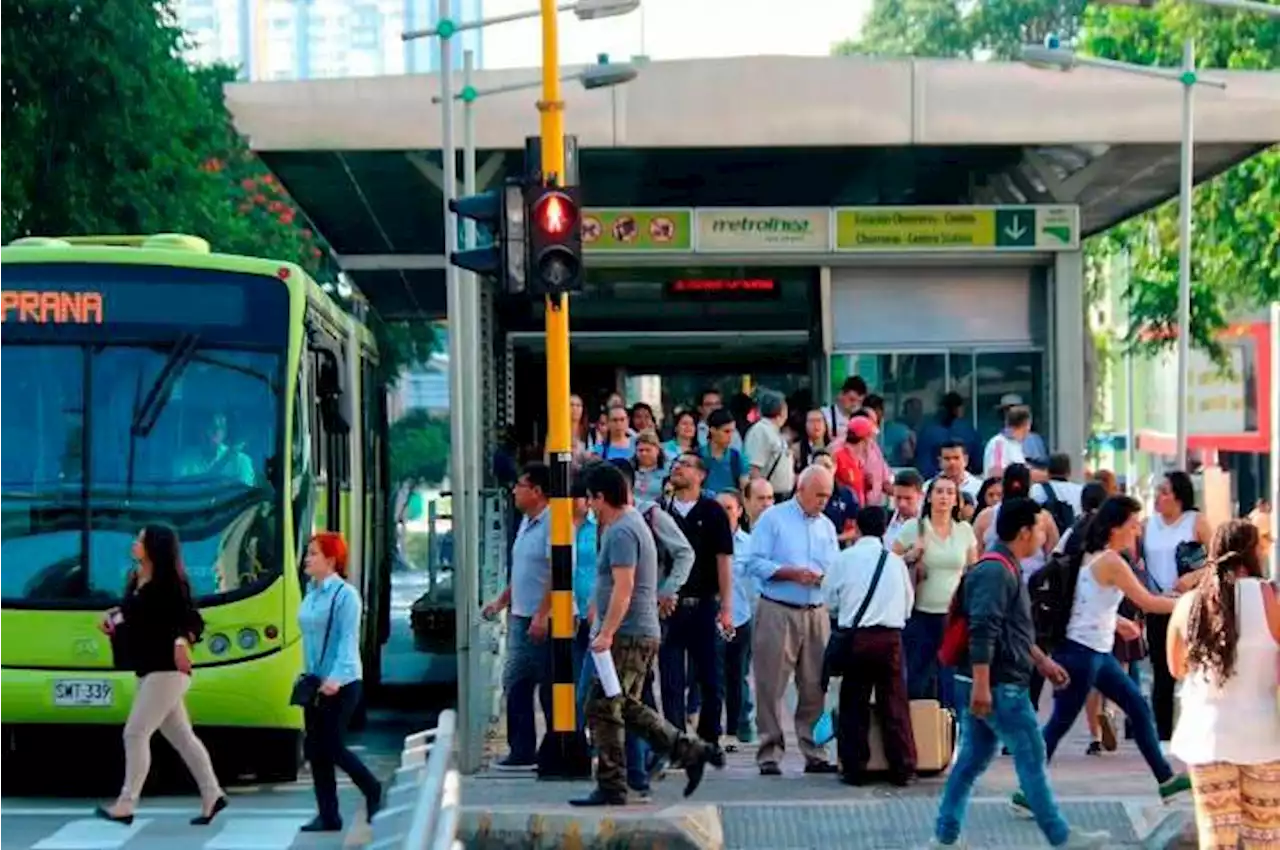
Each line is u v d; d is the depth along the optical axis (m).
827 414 35.56
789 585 24.64
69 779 27.19
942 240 39.91
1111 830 21.16
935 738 24.23
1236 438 83.62
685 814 20.03
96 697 25.17
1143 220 66.38
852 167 42.97
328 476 29.92
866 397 35.34
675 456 32.41
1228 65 63.84
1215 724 16.89
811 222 39.84
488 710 29.70
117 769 26.83
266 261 26.77
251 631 25.77
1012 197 44.44
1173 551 27.08
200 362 26.23
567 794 22.55
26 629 25.36
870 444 32.81
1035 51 36.75
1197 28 63.59
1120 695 22.47
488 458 43.25
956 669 19.95
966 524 25.97
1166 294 64.69
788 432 34.75
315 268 80.31
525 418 54.91
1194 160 41.41
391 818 13.75
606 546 21.14
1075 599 22.34
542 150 23.42
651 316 48.97
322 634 21.97
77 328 26.12
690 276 43.56
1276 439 24.28
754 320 49.72
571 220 23.08
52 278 26.19
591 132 37.00
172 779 26.83
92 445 25.86
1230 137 37.81
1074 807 21.69
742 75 37.25
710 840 20.00
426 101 36.56
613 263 40.25
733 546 28.19
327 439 29.81
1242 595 16.89
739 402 36.03
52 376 26.02
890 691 23.89
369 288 58.72
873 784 24.03
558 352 23.59
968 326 40.91
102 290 26.25
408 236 51.12
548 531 25.06
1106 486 30.12
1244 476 87.56
